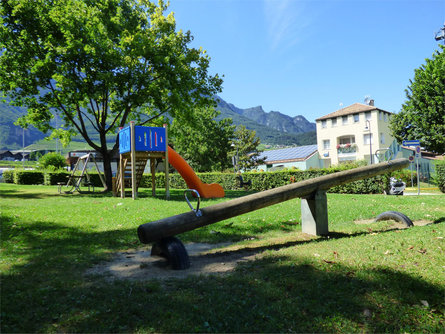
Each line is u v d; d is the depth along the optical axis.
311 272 3.60
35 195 15.79
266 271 3.70
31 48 16.86
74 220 7.83
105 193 17.48
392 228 6.40
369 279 3.33
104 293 3.17
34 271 3.93
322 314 2.70
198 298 3.00
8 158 147.88
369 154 43.72
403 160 6.72
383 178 16.31
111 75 16.89
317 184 5.88
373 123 43.41
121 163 14.59
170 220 4.29
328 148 48.00
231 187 23.56
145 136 13.49
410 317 2.67
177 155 15.03
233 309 2.77
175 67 18.84
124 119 19.34
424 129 23.22
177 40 20.11
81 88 17.11
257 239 6.05
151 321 2.59
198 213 4.52
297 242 5.45
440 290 3.08
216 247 5.52
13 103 18.25
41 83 17.48
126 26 19.72
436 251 4.19
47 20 17.11
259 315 2.66
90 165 38.47
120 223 7.50
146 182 27.73
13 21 16.94
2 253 4.77
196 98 20.97
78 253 4.91
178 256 4.09
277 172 21.58
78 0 18.09
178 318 2.63
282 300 2.93
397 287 3.14
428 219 7.68
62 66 16.78
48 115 19.52
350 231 6.25
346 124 46.00
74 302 2.96
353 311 2.75
